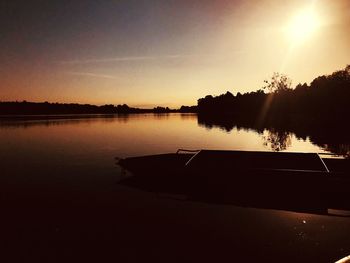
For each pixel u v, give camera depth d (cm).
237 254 571
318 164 1112
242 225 723
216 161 1295
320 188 917
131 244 623
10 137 3125
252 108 10519
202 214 805
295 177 932
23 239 654
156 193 1017
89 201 930
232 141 2622
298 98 7138
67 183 1162
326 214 798
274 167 1220
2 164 1588
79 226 726
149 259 557
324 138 2716
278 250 584
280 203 901
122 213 819
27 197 974
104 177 1263
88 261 555
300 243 614
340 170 1127
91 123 6222
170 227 715
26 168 1473
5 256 578
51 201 931
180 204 894
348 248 587
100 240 645
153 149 2142
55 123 6122
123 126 5050
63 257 570
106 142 2620
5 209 858
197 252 583
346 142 2398
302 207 862
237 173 999
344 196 909
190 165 1148
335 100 5862
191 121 7094
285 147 2152
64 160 1703
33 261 557
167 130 4062
